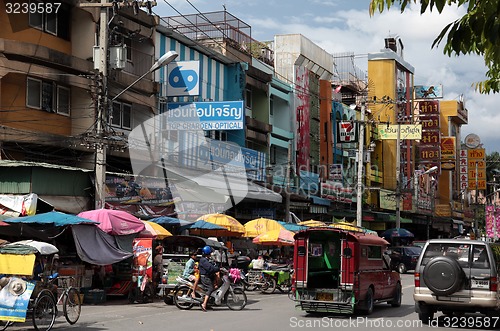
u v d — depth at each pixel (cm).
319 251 1798
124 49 2280
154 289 2105
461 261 1486
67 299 1444
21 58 2288
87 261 1844
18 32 2377
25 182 2125
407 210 5878
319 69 4881
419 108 6844
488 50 617
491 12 514
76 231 1850
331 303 1695
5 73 2231
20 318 1238
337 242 1809
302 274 1727
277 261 2877
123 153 2678
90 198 2361
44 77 2362
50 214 1827
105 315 1659
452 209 7212
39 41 2448
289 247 3669
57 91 2483
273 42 4734
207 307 1838
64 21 2578
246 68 3744
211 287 1803
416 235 7112
